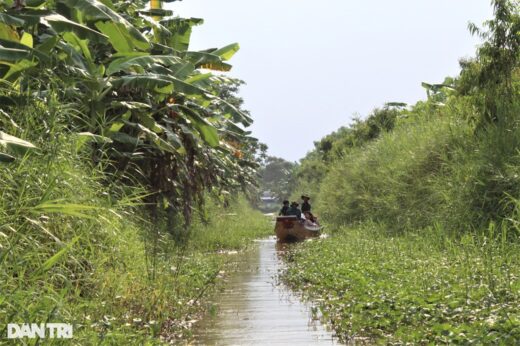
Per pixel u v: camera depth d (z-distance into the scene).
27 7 10.46
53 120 8.66
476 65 18.05
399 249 15.91
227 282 14.84
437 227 16.48
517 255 12.34
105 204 9.88
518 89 17.89
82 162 9.99
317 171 58.97
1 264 6.23
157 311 9.38
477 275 10.86
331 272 14.01
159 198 16.05
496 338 6.76
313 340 8.34
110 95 14.47
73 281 8.20
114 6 13.34
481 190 15.76
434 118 22.66
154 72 14.38
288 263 18.95
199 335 8.79
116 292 8.81
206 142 16.88
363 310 9.66
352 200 27.36
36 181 7.68
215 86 18.05
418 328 7.99
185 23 16.83
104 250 9.53
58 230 8.23
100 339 6.42
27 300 6.00
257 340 8.41
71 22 10.23
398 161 21.97
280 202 135.38
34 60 10.32
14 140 6.57
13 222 6.89
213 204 27.53
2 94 8.94
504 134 16.30
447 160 18.45
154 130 14.76
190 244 20.59
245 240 28.44
